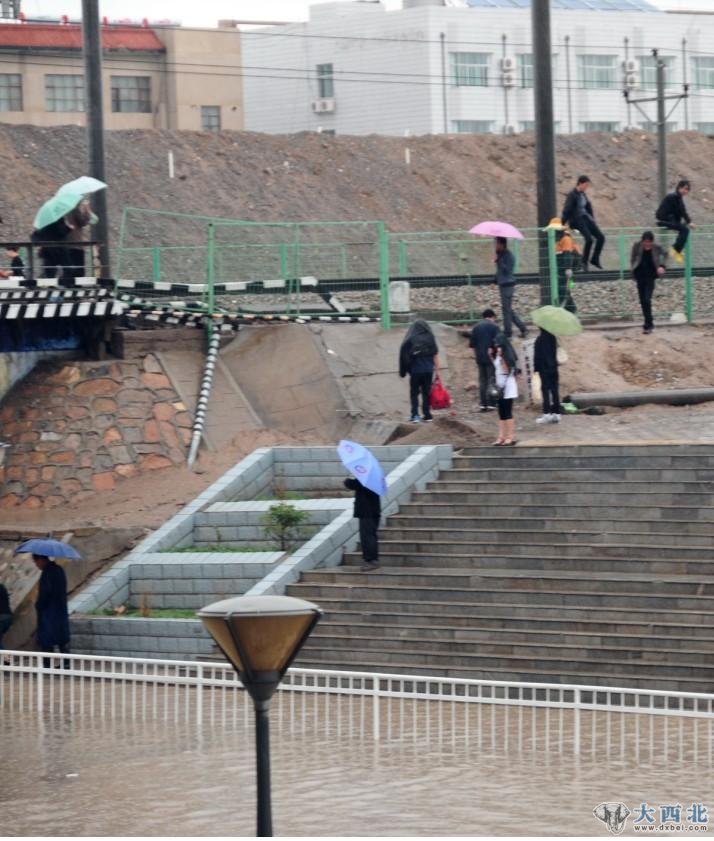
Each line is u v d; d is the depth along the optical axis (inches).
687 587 1772.9
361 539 1952.5
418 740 1453.0
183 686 1772.9
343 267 2938.0
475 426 2268.7
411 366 2348.7
